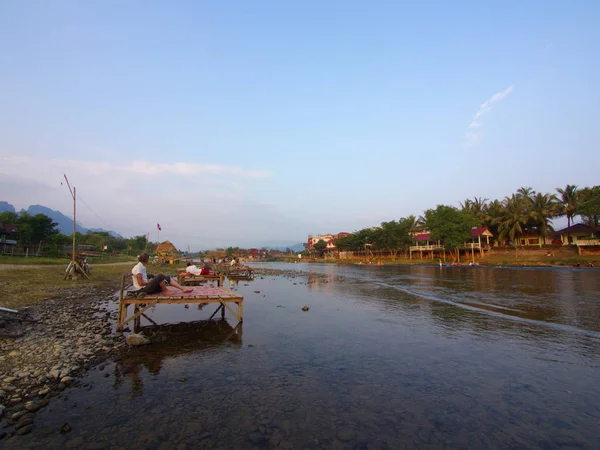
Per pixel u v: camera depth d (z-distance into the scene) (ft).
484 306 55.62
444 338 35.63
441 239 240.12
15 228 201.46
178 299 37.63
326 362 28.07
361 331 38.81
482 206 284.61
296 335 36.91
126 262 203.72
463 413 19.42
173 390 22.13
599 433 17.28
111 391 21.85
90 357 28.19
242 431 17.21
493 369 26.43
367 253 345.31
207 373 25.31
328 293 76.33
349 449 15.76
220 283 76.23
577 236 217.56
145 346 32.22
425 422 18.37
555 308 52.80
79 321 40.37
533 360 28.48
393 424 18.12
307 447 15.85
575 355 29.71
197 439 16.39
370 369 26.45
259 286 94.58
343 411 19.56
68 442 15.98
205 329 39.70
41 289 65.05
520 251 223.51
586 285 85.46
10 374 23.63
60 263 142.41
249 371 25.84
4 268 94.94
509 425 18.07
